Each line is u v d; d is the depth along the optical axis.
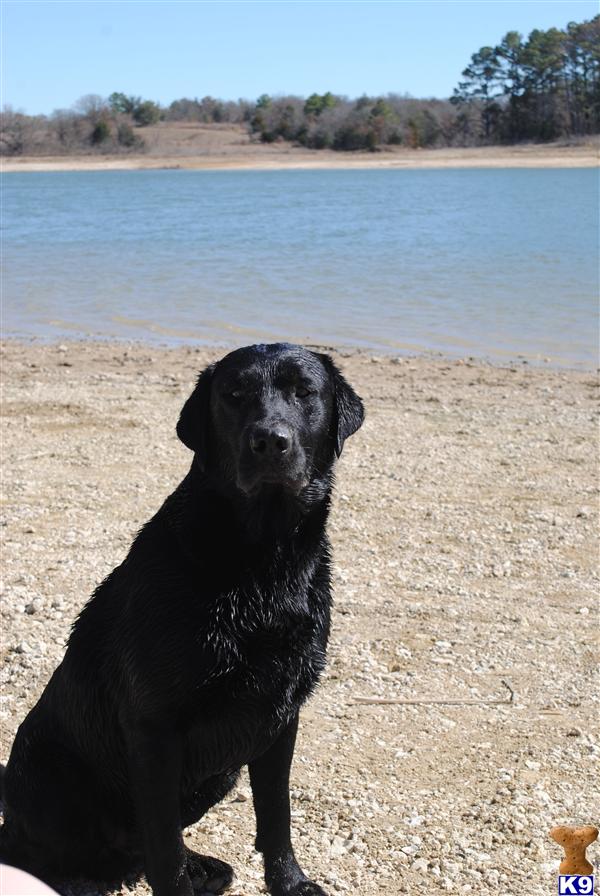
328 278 23.41
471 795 4.90
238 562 3.68
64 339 17.09
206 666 3.61
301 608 3.79
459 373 14.39
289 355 4.00
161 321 18.53
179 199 55.28
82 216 44.47
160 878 3.66
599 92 128.62
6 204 53.31
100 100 130.62
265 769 4.04
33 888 1.69
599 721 5.60
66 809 4.04
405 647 6.40
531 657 6.30
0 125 125.31
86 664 3.95
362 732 5.45
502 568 7.66
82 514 8.61
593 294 20.56
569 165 96.81
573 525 8.60
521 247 28.81
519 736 5.44
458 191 58.62
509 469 10.15
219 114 152.62
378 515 8.79
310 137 126.50
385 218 40.25
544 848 4.50
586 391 13.38
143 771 3.66
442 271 24.23
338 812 4.75
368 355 15.52
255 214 43.62
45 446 10.70
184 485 3.91
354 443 11.05
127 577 3.84
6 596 6.87
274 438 3.64
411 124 126.31
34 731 4.17
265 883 4.15
